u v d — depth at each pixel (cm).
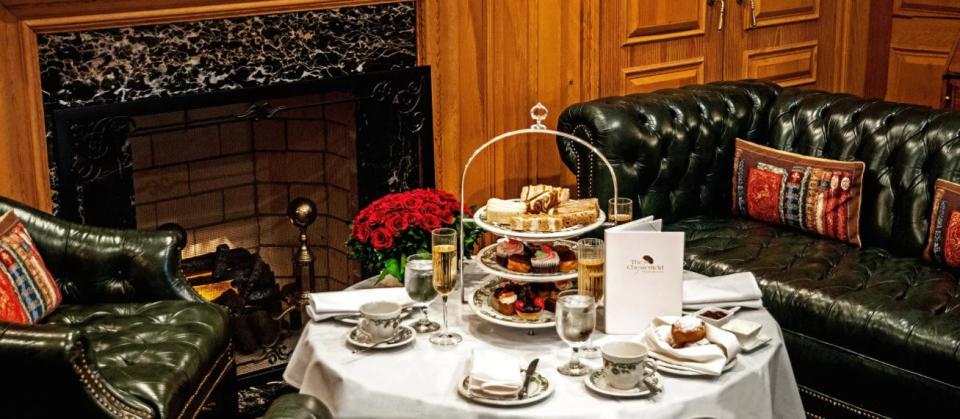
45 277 279
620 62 452
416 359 231
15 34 306
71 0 311
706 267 345
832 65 543
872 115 363
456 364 229
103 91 326
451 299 269
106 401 237
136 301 299
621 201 274
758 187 377
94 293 296
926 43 551
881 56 568
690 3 470
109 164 332
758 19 500
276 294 377
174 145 350
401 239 268
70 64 319
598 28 440
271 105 363
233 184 370
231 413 303
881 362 300
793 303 320
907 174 347
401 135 398
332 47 373
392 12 386
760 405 227
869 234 357
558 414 207
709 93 394
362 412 219
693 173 386
